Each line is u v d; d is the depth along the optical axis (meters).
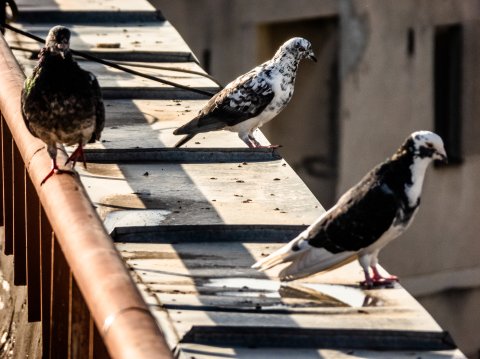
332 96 27.91
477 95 29.38
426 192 29.17
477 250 30.12
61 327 10.06
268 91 12.87
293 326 8.83
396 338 8.81
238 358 8.55
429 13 28.20
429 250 29.50
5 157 13.23
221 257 10.26
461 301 29.92
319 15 27.12
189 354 8.56
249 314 9.08
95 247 8.15
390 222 8.93
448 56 29.12
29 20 18.16
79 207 8.92
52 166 9.96
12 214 13.09
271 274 9.88
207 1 26.23
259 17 26.70
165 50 16.66
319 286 9.64
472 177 29.78
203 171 12.33
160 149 12.59
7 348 12.73
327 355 8.66
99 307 7.51
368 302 9.33
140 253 10.30
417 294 29.42
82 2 18.97
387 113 28.33
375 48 27.83
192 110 14.41
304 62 27.75
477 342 30.11
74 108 10.16
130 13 18.53
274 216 10.96
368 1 27.55
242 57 26.78
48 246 10.84
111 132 13.30
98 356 8.66
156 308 9.14
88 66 15.98
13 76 12.41
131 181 11.93
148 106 14.50
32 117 10.23
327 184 28.23
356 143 28.17
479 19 28.95
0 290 13.77
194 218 10.86
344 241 9.04
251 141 13.05
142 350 6.91
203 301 9.30
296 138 28.08
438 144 8.86
